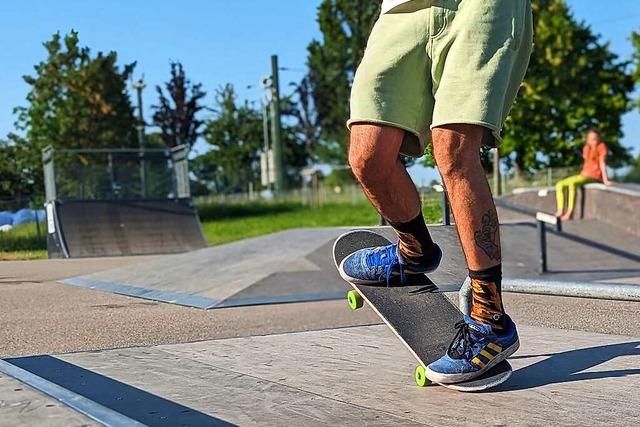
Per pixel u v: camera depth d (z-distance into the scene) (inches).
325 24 1674.5
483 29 73.2
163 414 70.9
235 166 1936.5
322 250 331.0
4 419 60.5
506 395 76.9
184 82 1621.6
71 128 1095.6
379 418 69.6
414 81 77.1
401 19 77.0
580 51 1019.9
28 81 1105.4
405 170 81.0
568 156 1048.8
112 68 1130.0
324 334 119.6
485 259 76.5
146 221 658.8
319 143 2078.0
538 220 342.3
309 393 79.0
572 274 332.2
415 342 82.0
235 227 994.7
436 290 90.2
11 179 1015.0
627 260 378.6
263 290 270.5
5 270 447.2
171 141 1621.6
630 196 449.7
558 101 991.0
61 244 598.5
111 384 83.6
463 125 72.8
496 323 78.0
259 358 99.4
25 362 97.7
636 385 79.5
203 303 253.8
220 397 77.5
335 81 1801.2
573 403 73.2
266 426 67.1
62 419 60.0
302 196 1487.5
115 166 706.8
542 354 96.9
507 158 1054.4
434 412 71.3
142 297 282.4
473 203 74.5
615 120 1047.6
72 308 254.4
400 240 85.0
